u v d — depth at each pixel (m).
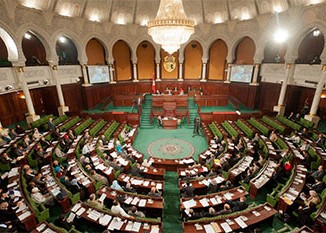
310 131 12.95
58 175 8.84
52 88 17.50
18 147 10.63
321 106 16.28
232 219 6.46
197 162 11.60
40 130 14.49
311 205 6.68
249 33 18.72
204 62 22.06
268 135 13.35
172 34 8.26
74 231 6.27
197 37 21.16
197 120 15.74
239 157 10.62
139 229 6.10
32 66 15.41
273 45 18.73
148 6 20.27
